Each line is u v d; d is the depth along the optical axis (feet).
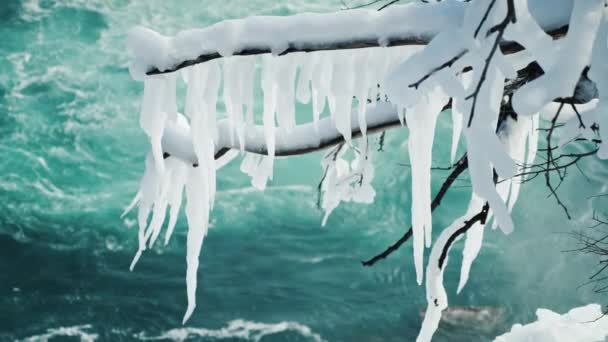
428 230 16.62
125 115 74.95
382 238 61.62
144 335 50.55
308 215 63.52
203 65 16.92
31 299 53.06
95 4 88.69
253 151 19.75
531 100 12.64
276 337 50.72
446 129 72.38
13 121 72.64
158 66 16.48
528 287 55.93
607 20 12.55
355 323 52.49
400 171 67.56
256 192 65.41
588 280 55.77
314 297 54.80
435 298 19.86
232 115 17.25
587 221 60.90
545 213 62.23
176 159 20.43
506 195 19.08
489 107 13.06
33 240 59.21
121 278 55.77
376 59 15.47
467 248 19.61
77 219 61.82
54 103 75.36
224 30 15.61
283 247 60.03
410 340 51.24
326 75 16.01
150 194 20.75
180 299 53.98
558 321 25.27
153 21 87.66
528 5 13.29
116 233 60.70
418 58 13.25
